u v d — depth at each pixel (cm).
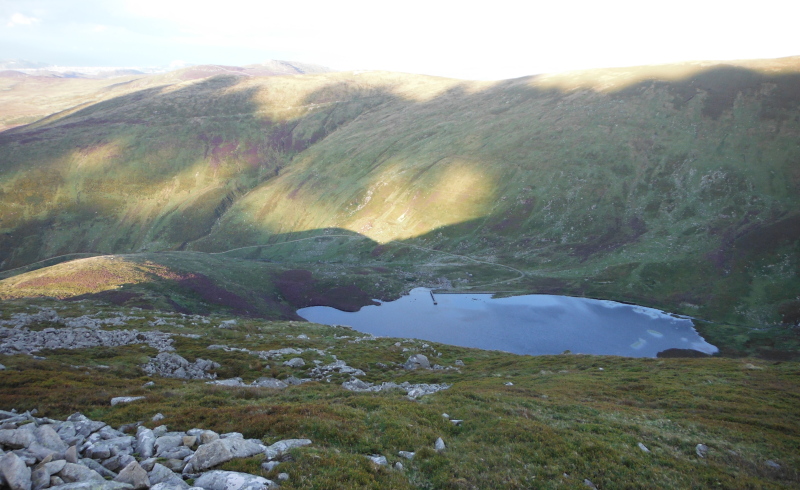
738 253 18125
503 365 6406
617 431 2672
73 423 1995
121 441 1816
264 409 2395
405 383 4428
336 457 1723
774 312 14725
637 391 4162
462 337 13612
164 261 18175
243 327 8781
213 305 14850
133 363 4703
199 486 1410
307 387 3706
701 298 16325
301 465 1603
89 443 1731
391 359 6762
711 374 4844
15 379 3117
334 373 5169
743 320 14788
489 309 16350
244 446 1748
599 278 18775
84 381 3406
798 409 3525
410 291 19125
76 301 10312
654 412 3356
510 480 1841
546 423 2738
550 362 6369
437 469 1869
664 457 2358
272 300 17425
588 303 16725
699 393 3966
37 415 2412
